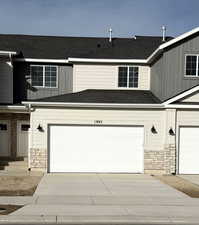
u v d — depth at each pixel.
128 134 20.70
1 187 15.49
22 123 24.41
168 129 20.39
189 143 20.56
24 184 16.31
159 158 20.59
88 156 20.64
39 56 25.23
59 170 20.48
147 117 20.61
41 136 20.38
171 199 13.54
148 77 25.56
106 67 25.48
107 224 10.23
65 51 26.52
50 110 20.41
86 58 25.22
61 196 13.72
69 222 10.32
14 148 24.33
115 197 13.74
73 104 20.36
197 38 22.17
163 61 22.00
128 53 25.97
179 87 22.05
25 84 25.20
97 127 20.64
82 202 12.71
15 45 26.66
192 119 20.47
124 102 20.78
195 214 11.30
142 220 10.59
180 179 18.67
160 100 21.78
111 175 19.86
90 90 25.02
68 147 20.56
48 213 11.05
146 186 16.41
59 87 25.47
